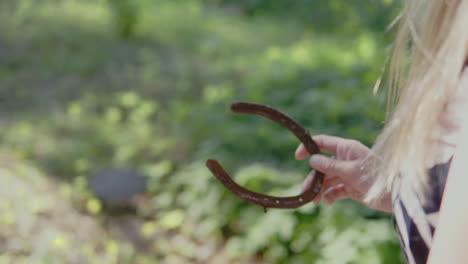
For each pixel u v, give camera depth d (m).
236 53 7.39
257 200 1.11
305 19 9.53
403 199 0.79
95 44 7.01
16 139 4.36
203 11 10.05
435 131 0.72
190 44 7.66
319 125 4.10
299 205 1.14
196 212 3.54
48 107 5.12
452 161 0.64
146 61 6.60
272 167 3.80
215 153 4.04
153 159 4.27
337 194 1.24
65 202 3.57
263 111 1.22
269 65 5.72
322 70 5.54
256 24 9.52
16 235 3.07
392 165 0.84
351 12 6.74
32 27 7.39
